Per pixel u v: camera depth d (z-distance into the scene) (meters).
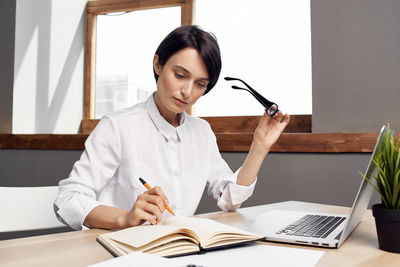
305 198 1.81
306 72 2.10
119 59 2.62
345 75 1.78
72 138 2.29
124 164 1.14
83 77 2.70
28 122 2.46
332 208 1.16
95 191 1.07
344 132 1.75
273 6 2.18
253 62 2.22
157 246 0.60
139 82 2.56
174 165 1.19
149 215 0.78
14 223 1.10
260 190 1.90
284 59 2.15
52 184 2.37
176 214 1.17
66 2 2.63
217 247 0.62
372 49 1.73
